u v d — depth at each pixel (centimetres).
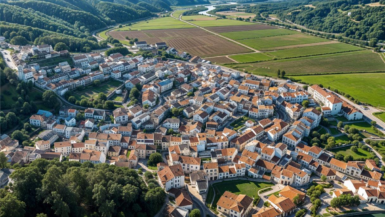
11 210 19162
